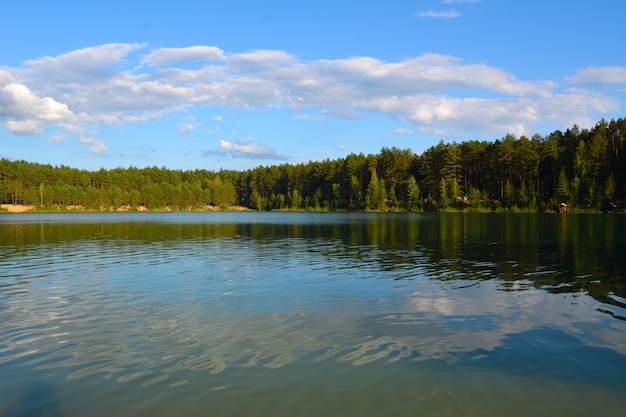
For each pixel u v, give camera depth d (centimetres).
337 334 1271
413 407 845
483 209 12825
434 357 1095
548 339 1221
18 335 1281
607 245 3566
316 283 2027
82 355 1119
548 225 6269
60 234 5328
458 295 1761
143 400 877
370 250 3366
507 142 12631
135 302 1670
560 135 13400
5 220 10019
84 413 830
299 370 1016
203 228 6569
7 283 2072
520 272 2300
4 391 922
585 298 1695
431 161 14338
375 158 16900
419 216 10481
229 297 1744
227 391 912
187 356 1105
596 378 969
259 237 4725
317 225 7169
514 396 890
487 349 1148
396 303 1634
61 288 1945
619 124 11550
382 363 1057
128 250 3462
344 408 842
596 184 10869
